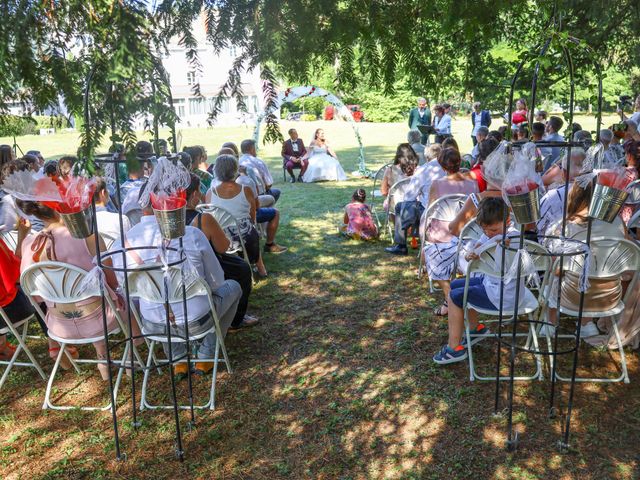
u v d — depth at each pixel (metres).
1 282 3.42
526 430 2.95
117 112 1.68
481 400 3.24
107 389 3.55
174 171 2.47
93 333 3.25
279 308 4.71
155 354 3.98
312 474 2.71
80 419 3.24
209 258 3.23
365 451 2.85
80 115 1.78
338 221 7.85
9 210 4.19
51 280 3.06
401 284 5.18
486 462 2.72
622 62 4.27
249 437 3.00
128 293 2.85
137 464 2.82
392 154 15.65
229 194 5.06
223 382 3.55
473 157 7.69
